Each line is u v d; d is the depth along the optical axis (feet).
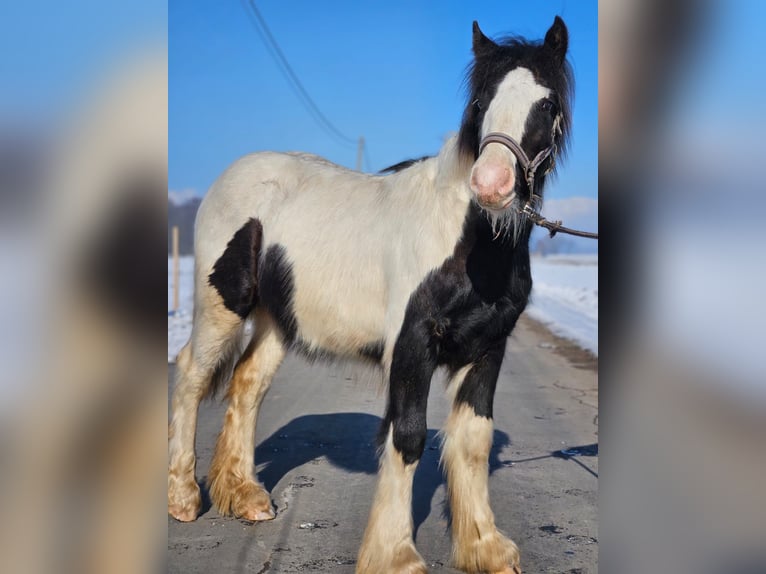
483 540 10.48
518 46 9.82
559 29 9.91
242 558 10.74
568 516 12.44
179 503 12.49
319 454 16.28
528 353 33.86
